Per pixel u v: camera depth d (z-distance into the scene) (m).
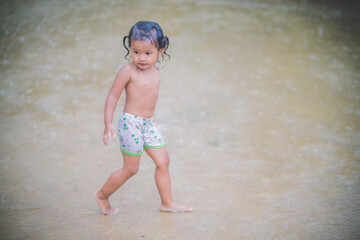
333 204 2.98
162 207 2.85
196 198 3.02
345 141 4.10
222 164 3.57
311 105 5.08
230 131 4.28
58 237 2.52
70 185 3.18
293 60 6.75
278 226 2.69
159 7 9.22
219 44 7.25
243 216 2.80
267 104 5.06
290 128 4.40
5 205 2.86
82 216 2.77
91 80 5.68
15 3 9.61
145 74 2.58
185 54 6.76
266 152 3.84
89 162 3.56
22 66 6.13
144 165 3.55
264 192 3.13
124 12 8.87
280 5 10.27
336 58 6.97
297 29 8.39
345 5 10.85
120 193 3.10
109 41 7.25
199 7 9.32
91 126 4.32
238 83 5.74
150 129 2.69
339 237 2.57
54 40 7.32
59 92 5.25
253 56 6.84
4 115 4.51
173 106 4.90
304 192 3.14
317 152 3.85
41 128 4.23
